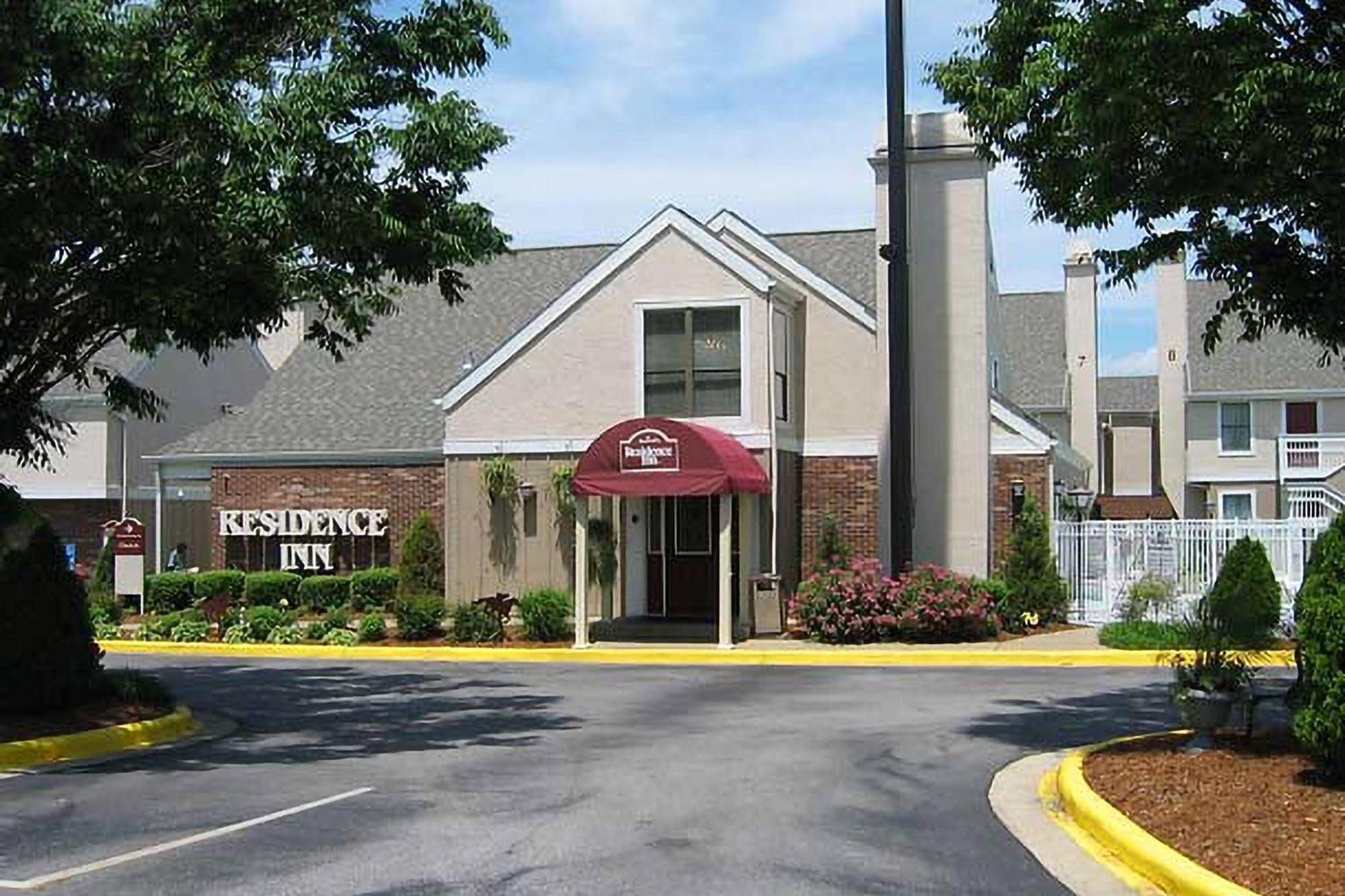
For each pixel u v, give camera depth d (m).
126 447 39.75
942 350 25.00
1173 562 24.30
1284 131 10.12
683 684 18.17
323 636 24.30
